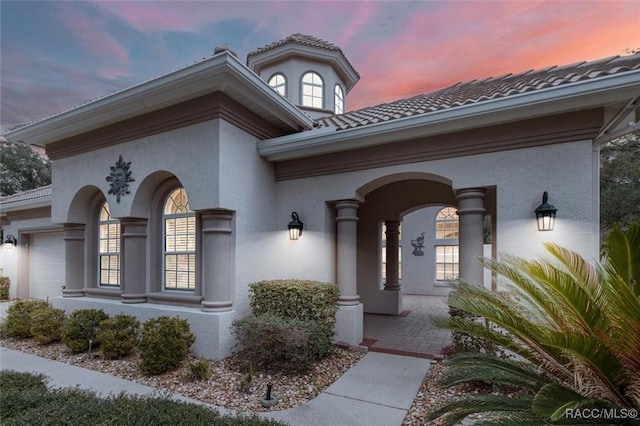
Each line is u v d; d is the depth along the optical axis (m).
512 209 6.44
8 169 29.17
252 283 7.99
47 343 8.58
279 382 5.86
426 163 7.33
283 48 14.77
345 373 6.34
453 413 3.67
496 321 3.50
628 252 2.96
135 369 6.63
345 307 8.10
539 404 2.73
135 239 8.68
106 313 8.88
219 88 7.12
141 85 7.33
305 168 8.73
